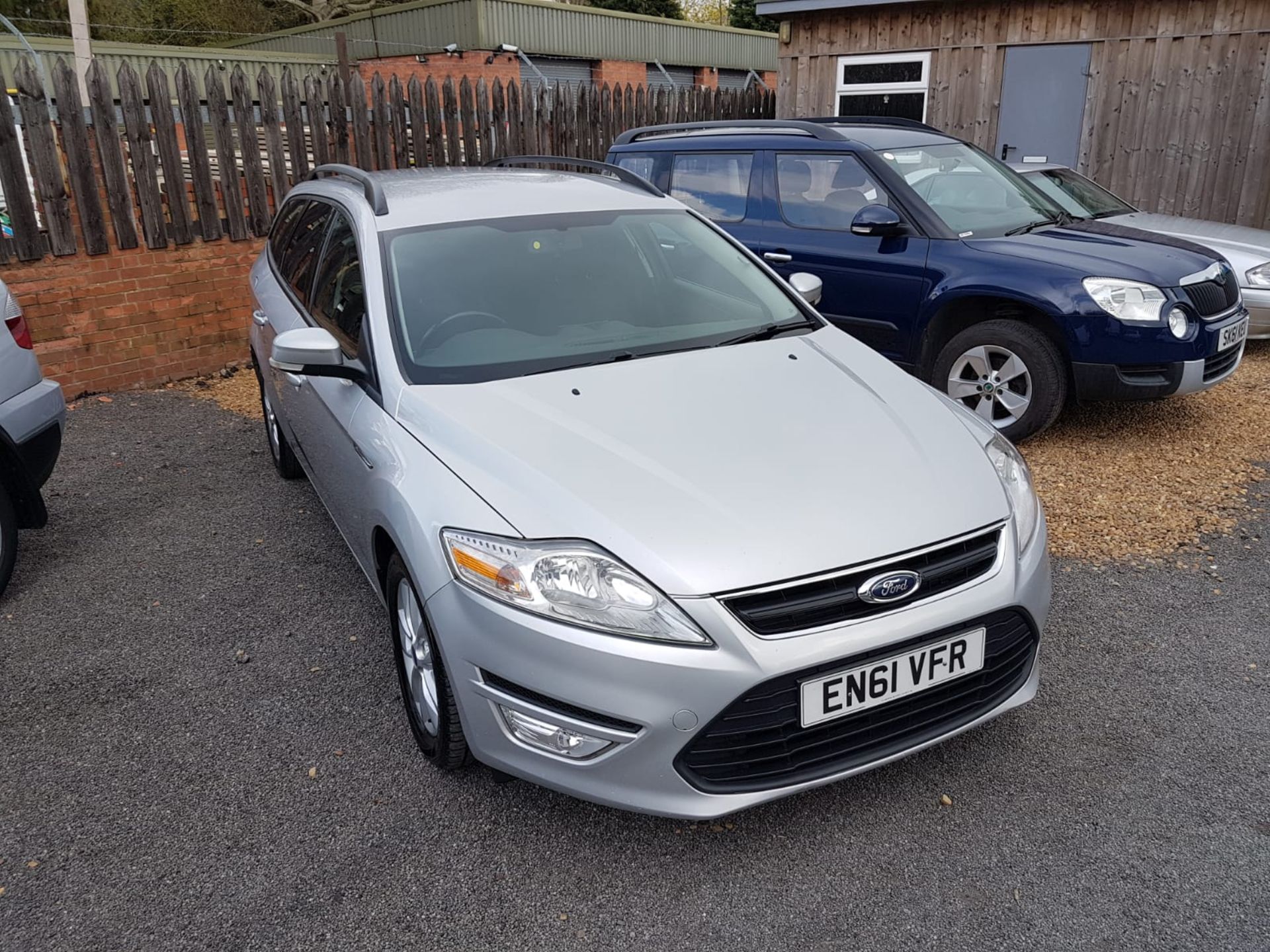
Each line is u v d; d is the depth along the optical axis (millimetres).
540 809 2705
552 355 3197
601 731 2283
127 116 6684
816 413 2877
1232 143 9711
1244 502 4590
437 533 2504
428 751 2875
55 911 2391
